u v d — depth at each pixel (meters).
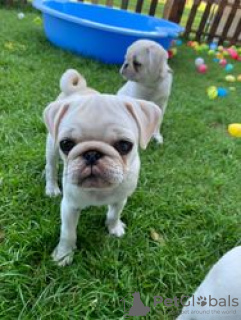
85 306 0.28
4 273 0.29
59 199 0.38
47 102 0.56
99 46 0.79
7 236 0.32
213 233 0.37
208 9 1.15
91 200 0.28
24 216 0.35
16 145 0.44
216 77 0.86
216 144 0.55
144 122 0.27
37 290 0.29
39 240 0.32
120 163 0.25
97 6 0.96
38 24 0.96
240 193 0.45
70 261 0.32
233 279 0.20
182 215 0.39
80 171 0.24
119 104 0.26
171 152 0.51
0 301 0.28
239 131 0.59
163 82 0.54
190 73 0.85
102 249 0.33
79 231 0.34
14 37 0.81
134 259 0.33
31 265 0.31
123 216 0.38
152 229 0.36
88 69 0.73
